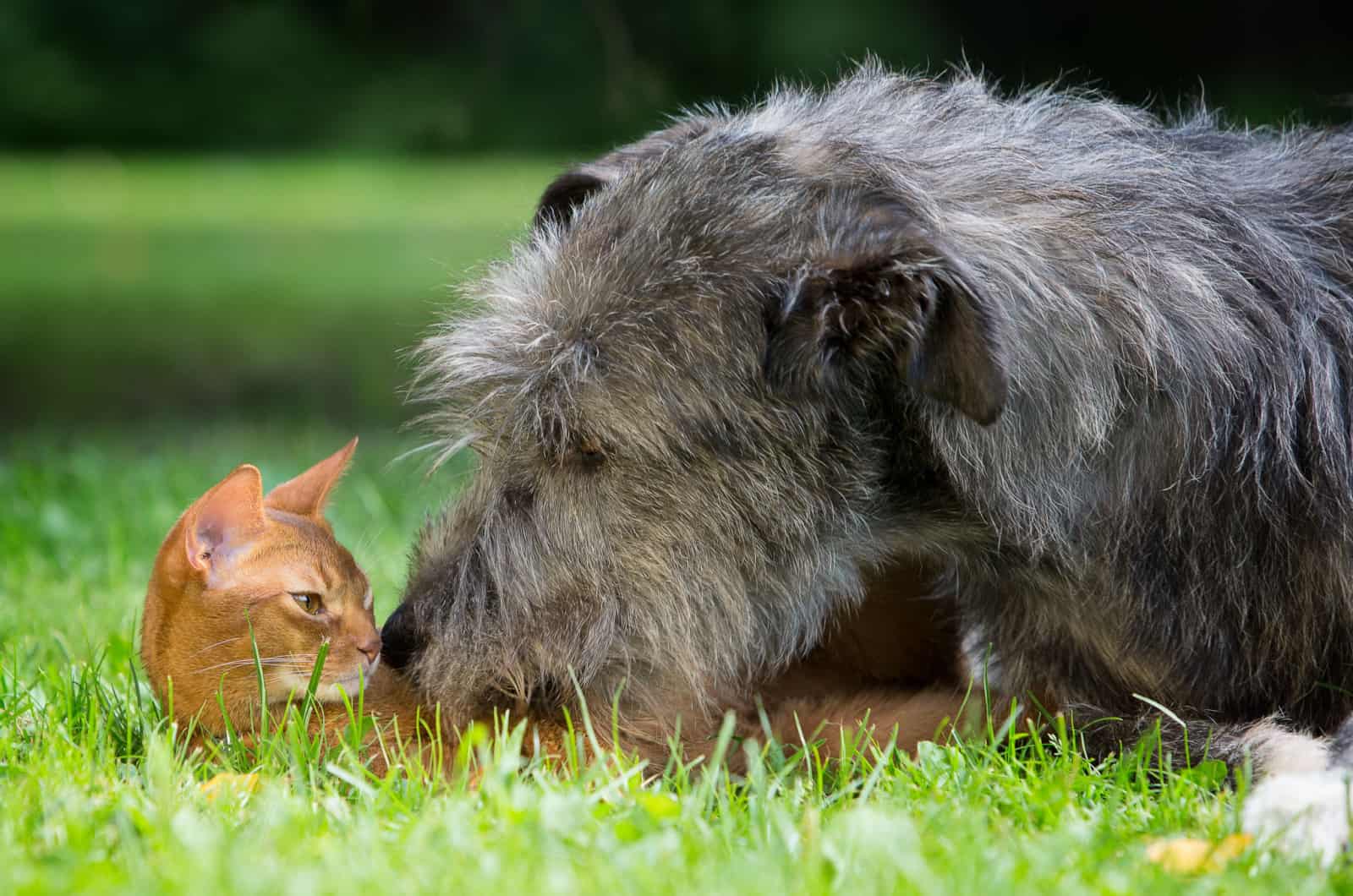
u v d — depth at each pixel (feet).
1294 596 28.14
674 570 27.68
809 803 23.67
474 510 29.55
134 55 236.02
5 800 23.11
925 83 32.68
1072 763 26.35
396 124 218.18
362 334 122.62
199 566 26.94
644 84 155.63
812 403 26.86
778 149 28.84
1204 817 23.32
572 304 28.30
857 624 31.60
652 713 28.09
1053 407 26.96
